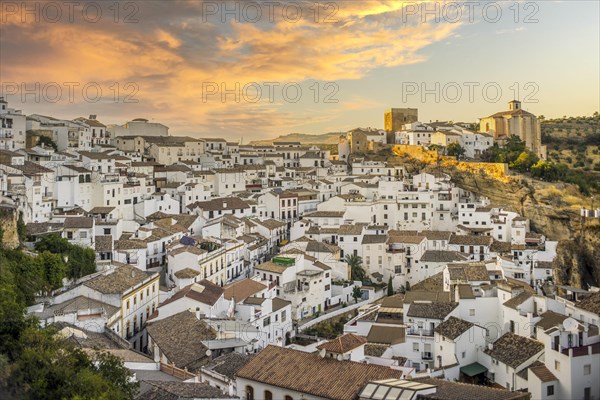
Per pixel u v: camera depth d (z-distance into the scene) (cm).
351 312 12875
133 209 15962
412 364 9219
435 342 9038
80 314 8112
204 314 9056
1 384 5084
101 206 14750
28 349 5519
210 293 9575
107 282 9156
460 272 11331
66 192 13900
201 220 15475
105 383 5312
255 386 6294
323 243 15125
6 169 12512
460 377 8500
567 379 7025
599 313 8344
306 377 6194
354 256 15162
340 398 5697
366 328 10450
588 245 14500
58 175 14238
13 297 7431
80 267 10106
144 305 9812
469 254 15250
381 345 9250
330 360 6475
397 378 6072
